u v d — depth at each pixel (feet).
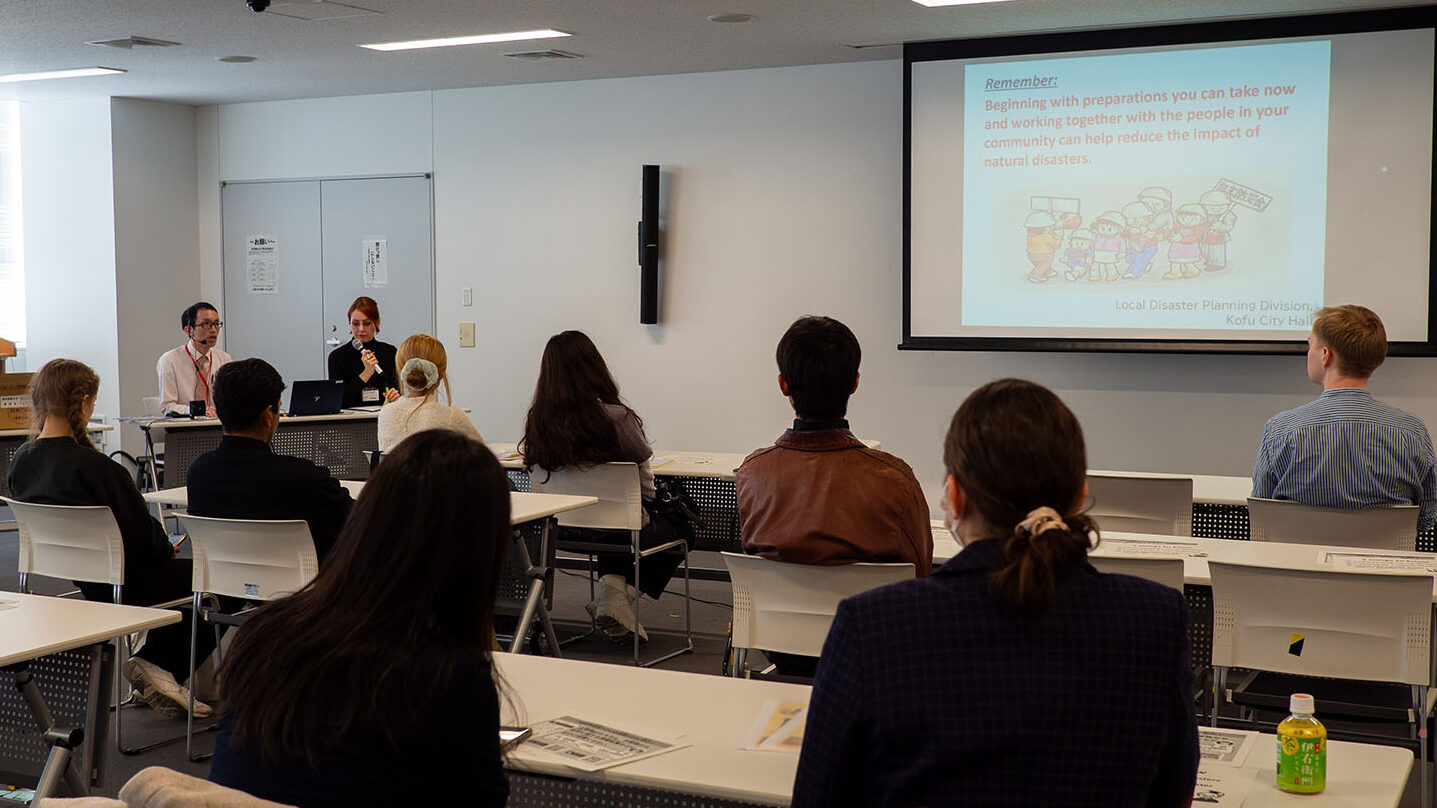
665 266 26.81
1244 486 15.65
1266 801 5.75
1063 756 4.19
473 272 28.89
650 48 23.62
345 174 30.12
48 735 8.62
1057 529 4.21
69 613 9.23
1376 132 20.38
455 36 22.65
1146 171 21.91
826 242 25.34
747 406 26.27
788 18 20.98
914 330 23.63
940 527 12.87
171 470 21.86
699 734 6.59
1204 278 21.71
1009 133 22.67
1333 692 9.75
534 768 6.13
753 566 9.64
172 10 20.56
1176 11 20.51
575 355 15.79
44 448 13.20
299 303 30.94
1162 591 4.44
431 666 4.75
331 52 24.22
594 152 27.35
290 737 4.69
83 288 30.30
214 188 31.63
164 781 4.37
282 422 22.80
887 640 4.30
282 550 12.00
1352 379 11.92
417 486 4.87
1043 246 22.67
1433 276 20.18
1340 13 20.39
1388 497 11.59
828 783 4.37
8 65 25.48
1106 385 23.54
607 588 17.16
